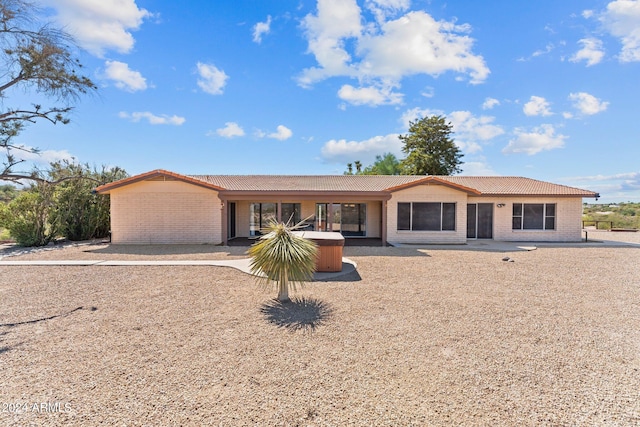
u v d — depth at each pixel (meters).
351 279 8.37
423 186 16.23
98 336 4.66
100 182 18.50
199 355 4.05
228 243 16.33
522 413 2.90
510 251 13.79
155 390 3.25
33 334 4.72
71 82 14.86
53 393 3.19
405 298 6.67
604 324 5.23
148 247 14.77
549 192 17.48
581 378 3.54
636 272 9.40
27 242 15.23
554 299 6.64
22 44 13.75
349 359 3.96
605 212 42.16
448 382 3.43
